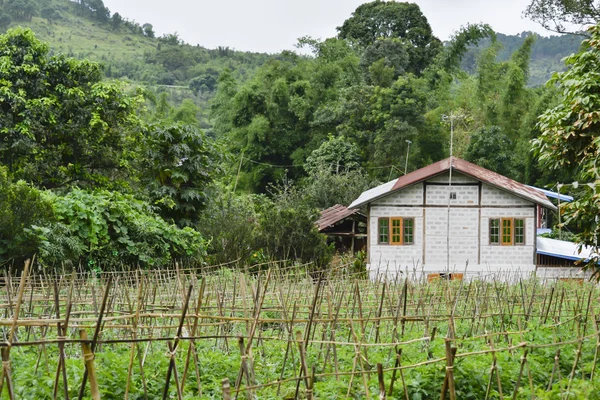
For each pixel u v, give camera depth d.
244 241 28.03
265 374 9.68
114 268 22.78
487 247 33.50
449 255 33.66
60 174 30.73
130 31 177.88
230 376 9.27
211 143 30.12
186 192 28.86
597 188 11.59
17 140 28.70
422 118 55.38
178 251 25.22
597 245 12.46
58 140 30.66
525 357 8.05
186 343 10.46
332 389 8.48
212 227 28.66
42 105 29.25
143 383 7.90
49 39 145.00
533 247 33.28
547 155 13.42
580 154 12.91
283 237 29.25
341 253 39.56
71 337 10.56
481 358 9.44
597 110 12.39
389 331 13.18
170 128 29.12
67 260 20.34
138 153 30.73
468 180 33.56
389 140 54.81
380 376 7.38
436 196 33.75
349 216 39.03
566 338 12.05
